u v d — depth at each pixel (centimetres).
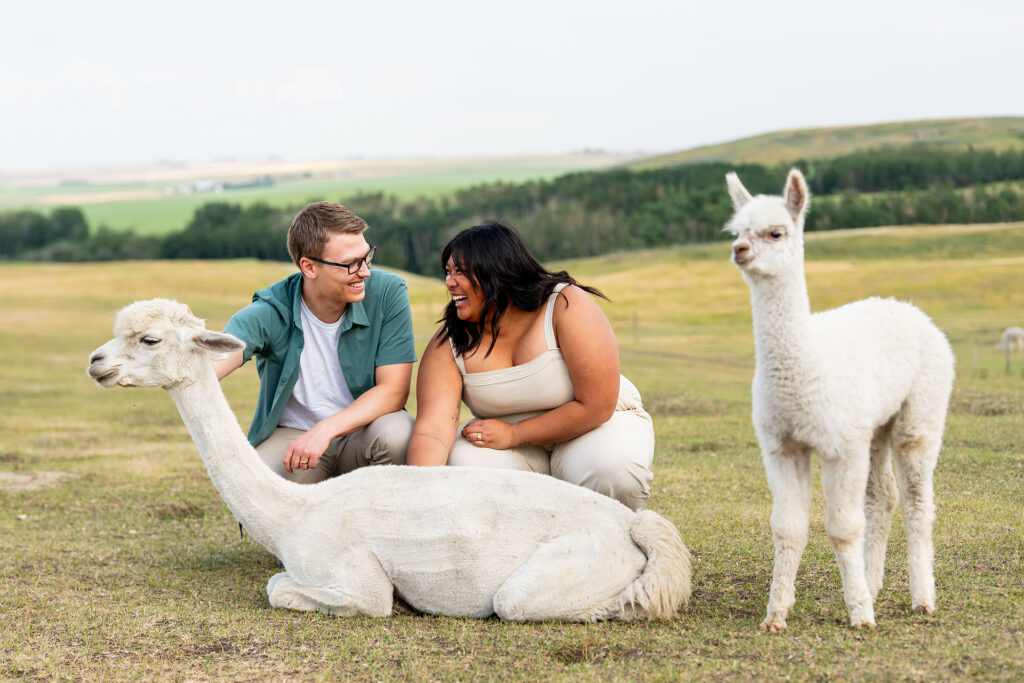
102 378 454
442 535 435
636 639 396
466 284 492
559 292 498
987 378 1958
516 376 500
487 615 436
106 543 631
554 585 420
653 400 1503
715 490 739
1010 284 6241
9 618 446
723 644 386
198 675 370
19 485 859
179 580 524
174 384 458
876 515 461
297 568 454
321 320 543
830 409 396
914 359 433
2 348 3278
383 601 440
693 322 5838
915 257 8125
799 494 413
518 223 12694
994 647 367
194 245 12275
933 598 428
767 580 494
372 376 547
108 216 19512
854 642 378
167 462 1016
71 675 371
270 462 543
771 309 402
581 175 15600
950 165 14538
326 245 514
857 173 14650
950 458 810
